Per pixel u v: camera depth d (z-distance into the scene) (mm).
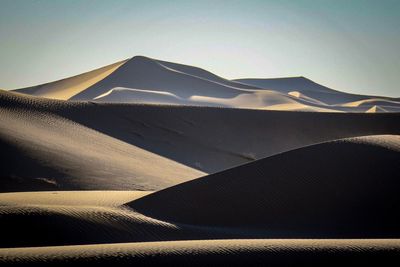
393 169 44344
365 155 46281
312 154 47000
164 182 62781
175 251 27281
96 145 74938
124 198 44969
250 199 42250
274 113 102750
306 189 42969
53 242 33031
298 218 40500
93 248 27500
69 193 47031
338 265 26953
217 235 36875
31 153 61469
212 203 41875
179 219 40312
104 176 60250
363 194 42281
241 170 45531
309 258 27406
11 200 41562
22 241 32719
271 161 46469
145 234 35438
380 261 27484
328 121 102625
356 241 30250
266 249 28156
